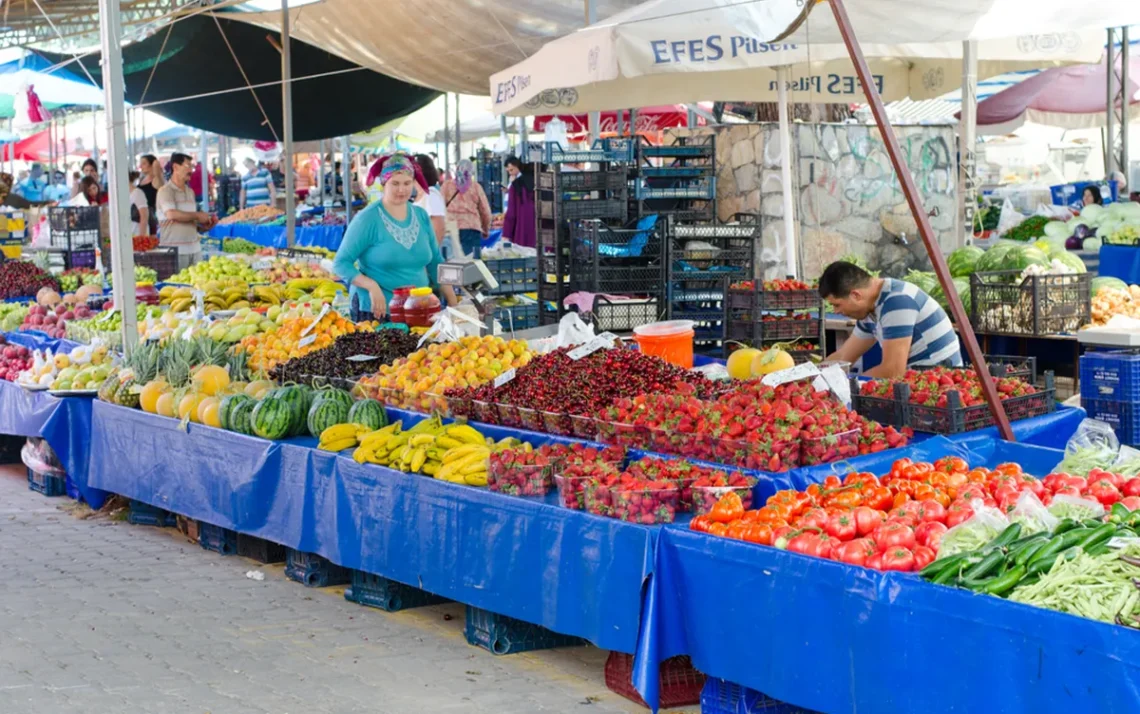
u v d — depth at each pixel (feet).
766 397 16.81
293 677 16.60
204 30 53.78
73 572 22.22
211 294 33.71
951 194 38.99
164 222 46.09
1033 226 40.75
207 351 25.34
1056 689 10.18
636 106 38.99
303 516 20.11
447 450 18.03
